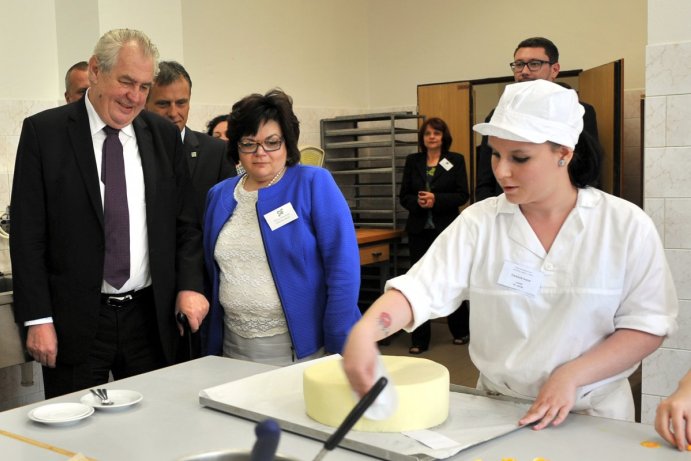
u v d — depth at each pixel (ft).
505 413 4.49
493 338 4.98
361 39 21.56
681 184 10.29
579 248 4.69
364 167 21.29
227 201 7.50
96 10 12.32
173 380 5.50
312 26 19.75
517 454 3.92
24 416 4.78
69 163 7.29
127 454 4.08
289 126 7.20
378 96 21.71
